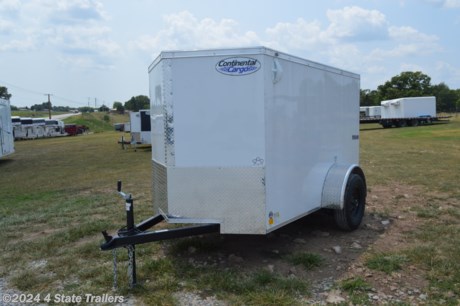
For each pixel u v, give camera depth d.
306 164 5.31
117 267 4.71
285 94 4.77
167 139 4.55
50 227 6.67
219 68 4.40
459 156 15.22
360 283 4.10
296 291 4.01
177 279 4.34
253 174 4.43
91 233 6.22
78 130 60.00
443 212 6.84
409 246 5.20
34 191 10.39
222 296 3.93
